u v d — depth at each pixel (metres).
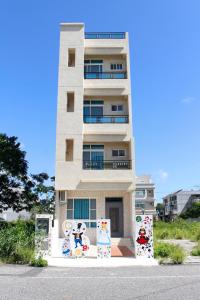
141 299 9.78
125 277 13.86
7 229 20.34
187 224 54.72
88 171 28.94
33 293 10.60
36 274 14.68
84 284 12.22
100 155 31.06
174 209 110.12
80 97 30.38
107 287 11.62
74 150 29.25
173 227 50.09
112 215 29.67
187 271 15.61
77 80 30.77
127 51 32.81
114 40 33.03
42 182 37.19
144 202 88.44
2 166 33.66
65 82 30.66
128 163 30.33
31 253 18.56
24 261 18.14
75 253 21.06
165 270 16.06
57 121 29.75
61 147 29.22
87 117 30.77
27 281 12.78
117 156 31.19
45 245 20.84
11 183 35.03
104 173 28.97
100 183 28.80
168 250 21.45
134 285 11.98
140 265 18.22
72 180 28.70
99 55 33.38
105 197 29.75
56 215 28.62
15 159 33.84
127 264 18.55
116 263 18.86
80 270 16.28
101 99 32.22
